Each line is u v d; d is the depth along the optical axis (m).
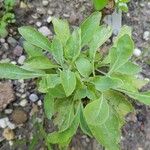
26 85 0.32
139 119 0.31
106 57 0.30
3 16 0.33
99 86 0.27
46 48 0.30
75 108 0.29
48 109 0.29
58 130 0.30
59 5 0.34
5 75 0.29
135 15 0.34
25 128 0.31
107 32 0.30
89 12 0.34
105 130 0.28
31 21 0.34
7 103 0.31
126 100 0.29
